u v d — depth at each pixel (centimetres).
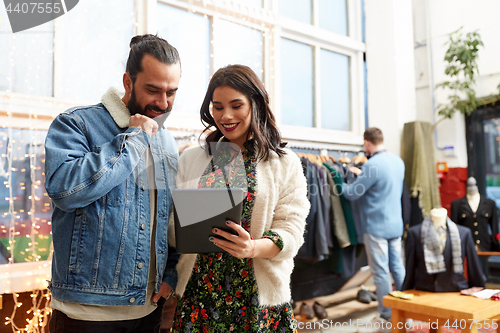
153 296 118
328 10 430
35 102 222
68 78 237
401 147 425
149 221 115
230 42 322
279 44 360
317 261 311
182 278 118
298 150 376
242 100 111
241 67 114
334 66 436
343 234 321
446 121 456
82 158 99
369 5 450
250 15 331
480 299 209
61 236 106
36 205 224
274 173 114
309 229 304
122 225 108
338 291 359
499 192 429
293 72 395
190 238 100
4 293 203
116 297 107
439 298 214
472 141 445
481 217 383
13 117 217
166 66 108
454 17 448
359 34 452
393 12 432
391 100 432
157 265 114
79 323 105
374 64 446
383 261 318
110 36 252
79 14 240
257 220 110
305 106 404
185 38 279
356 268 358
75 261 104
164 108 114
